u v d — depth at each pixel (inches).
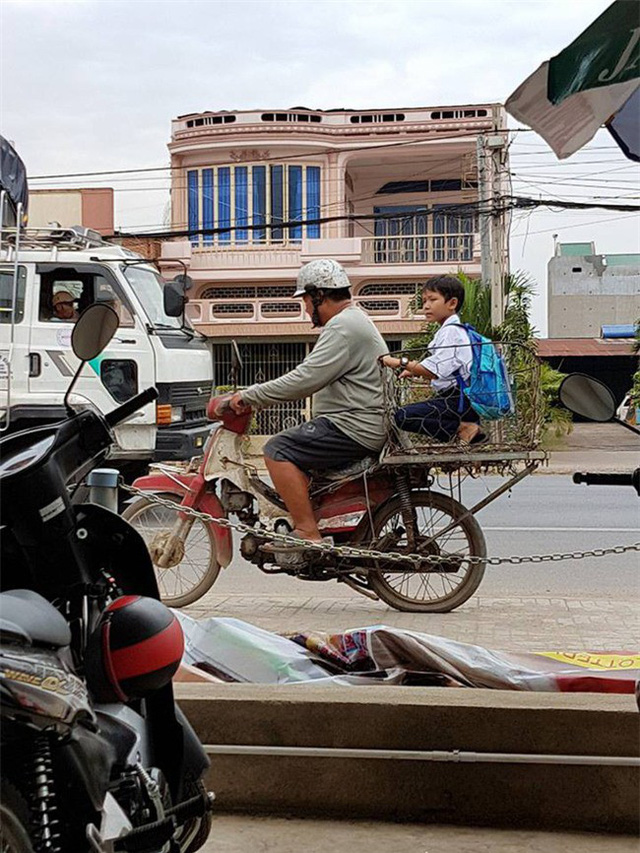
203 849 148.2
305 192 1268.5
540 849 149.5
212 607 304.0
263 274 1245.7
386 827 156.5
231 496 284.0
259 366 1233.4
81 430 122.5
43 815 103.3
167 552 284.5
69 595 121.7
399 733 159.3
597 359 1768.0
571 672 179.2
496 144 868.0
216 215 1279.5
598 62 155.9
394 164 1291.8
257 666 178.7
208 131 1263.5
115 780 114.4
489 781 157.1
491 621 278.5
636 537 452.4
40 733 103.0
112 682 114.7
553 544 433.4
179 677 173.8
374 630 184.1
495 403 271.7
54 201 1235.9
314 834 153.8
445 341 273.0
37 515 117.6
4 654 100.7
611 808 155.0
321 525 278.7
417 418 274.1
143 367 488.7
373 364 275.9
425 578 303.9
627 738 155.4
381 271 1228.5
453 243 1268.5
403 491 278.4
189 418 510.9
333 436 273.3
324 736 160.4
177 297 497.7
